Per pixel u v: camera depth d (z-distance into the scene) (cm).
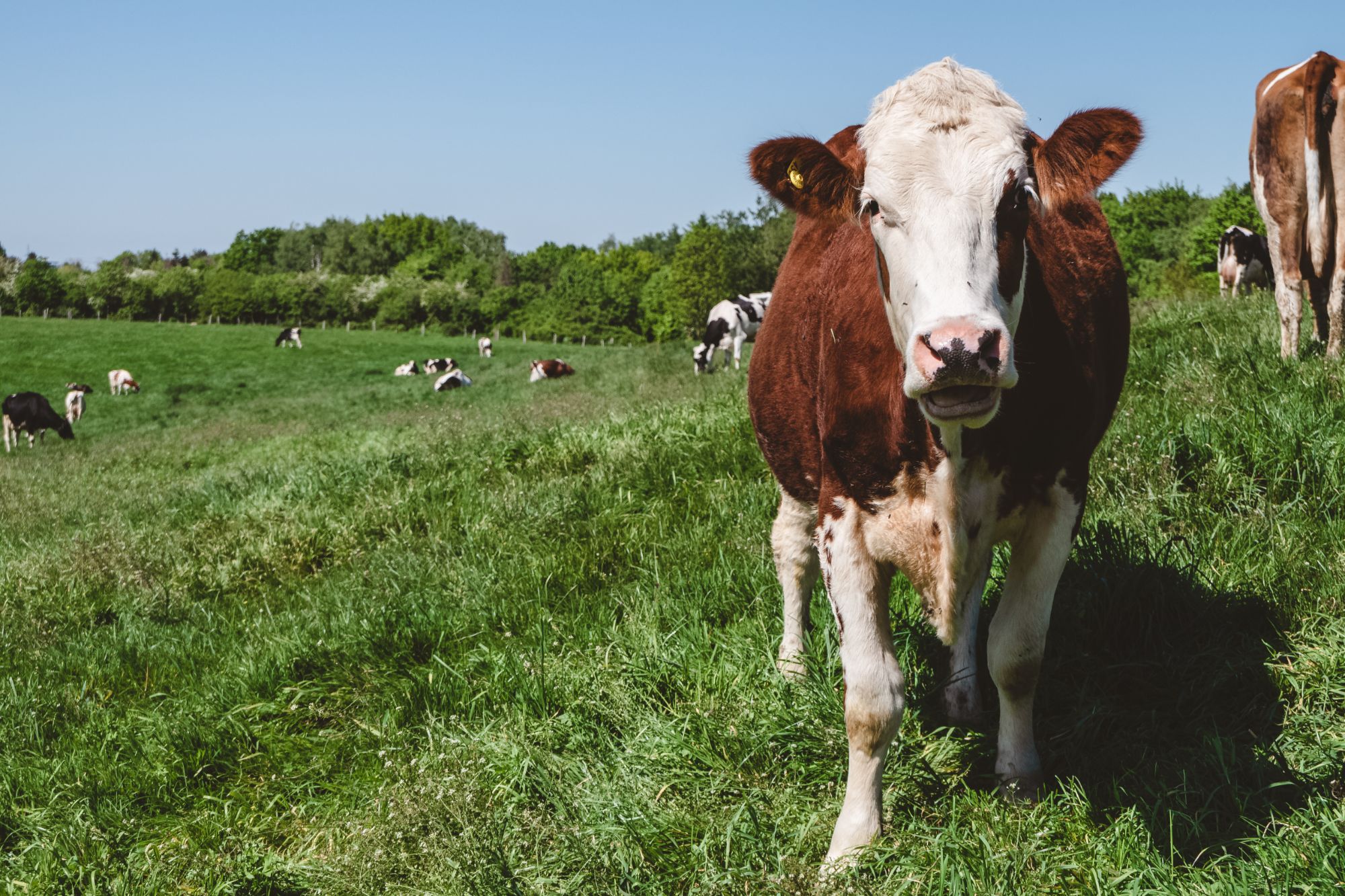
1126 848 255
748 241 7719
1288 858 239
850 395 280
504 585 499
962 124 244
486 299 8188
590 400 1403
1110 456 465
